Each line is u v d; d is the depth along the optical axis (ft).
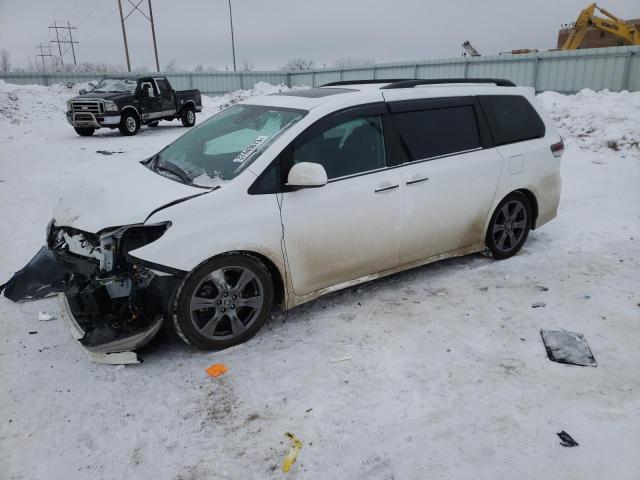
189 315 11.21
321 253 12.79
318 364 11.44
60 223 11.89
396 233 13.99
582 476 8.27
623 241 19.26
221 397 10.35
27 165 35.29
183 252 10.80
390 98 14.01
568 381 10.75
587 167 33.12
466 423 9.52
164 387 10.64
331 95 13.70
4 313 13.75
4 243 19.20
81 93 58.03
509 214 17.04
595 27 78.02
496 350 11.93
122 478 8.34
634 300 14.42
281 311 13.84
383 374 11.05
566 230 20.57
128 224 10.72
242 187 11.61
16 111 67.26
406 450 8.87
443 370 11.18
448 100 15.20
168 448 9.00
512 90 17.04
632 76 61.77
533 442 9.02
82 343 10.86
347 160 13.03
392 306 14.10
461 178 15.01
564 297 14.62
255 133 13.05
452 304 14.20
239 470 8.51
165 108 61.57
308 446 9.01
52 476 8.37
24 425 9.52
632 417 9.63
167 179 12.62
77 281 11.39
